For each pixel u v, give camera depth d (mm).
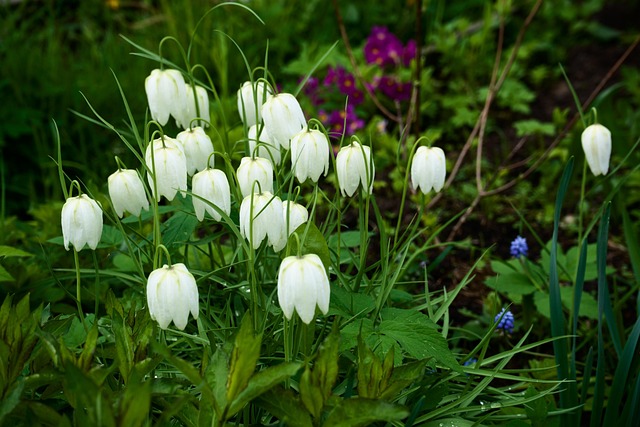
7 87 1727
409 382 934
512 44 2244
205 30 1984
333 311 977
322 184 1629
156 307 900
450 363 960
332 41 2150
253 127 1070
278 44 2039
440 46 2074
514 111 1943
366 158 981
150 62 1903
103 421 851
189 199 1086
